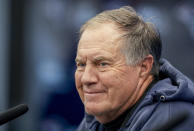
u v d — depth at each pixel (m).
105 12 4.40
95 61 4.17
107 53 4.14
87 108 4.28
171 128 2.78
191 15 11.61
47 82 12.79
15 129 12.82
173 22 11.62
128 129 4.27
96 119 4.66
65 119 12.41
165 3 11.60
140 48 4.30
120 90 4.21
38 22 13.00
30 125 12.81
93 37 4.20
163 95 4.23
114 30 4.21
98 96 4.22
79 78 4.38
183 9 11.62
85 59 4.23
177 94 4.17
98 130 4.78
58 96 12.59
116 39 4.18
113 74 4.16
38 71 13.00
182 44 11.62
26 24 13.11
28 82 13.12
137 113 4.29
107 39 4.17
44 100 12.78
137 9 11.67
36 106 12.89
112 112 4.33
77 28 12.43
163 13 11.61
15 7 13.16
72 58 12.48
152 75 4.53
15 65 13.27
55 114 12.61
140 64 4.35
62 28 12.59
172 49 11.61
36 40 13.03
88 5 12.26
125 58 4.20
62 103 12.52
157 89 4.37
